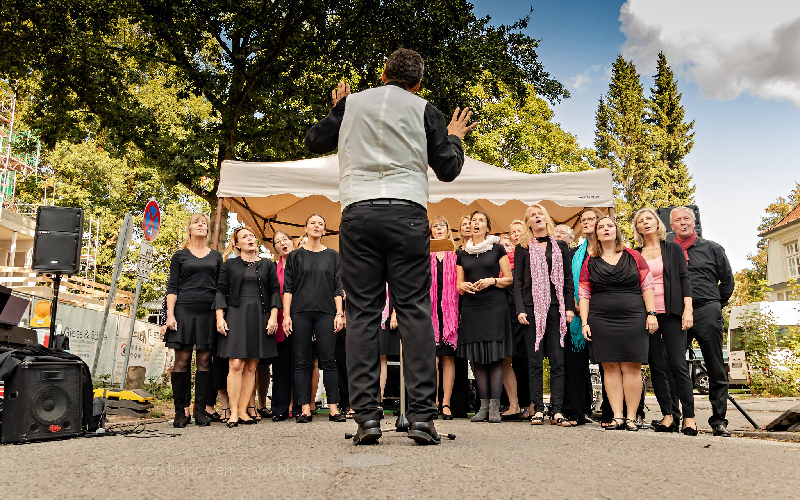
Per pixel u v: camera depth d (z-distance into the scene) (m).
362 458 2.60
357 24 14.70
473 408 7.36
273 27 14.59
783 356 13.47
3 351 3.90
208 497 1.90
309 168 8.22
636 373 4.93
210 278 5.32
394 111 3.12
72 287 14.98
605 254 5.09
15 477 2.30
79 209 6.11
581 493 1.96
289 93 15.33
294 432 4.15
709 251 4.93
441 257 6.41
